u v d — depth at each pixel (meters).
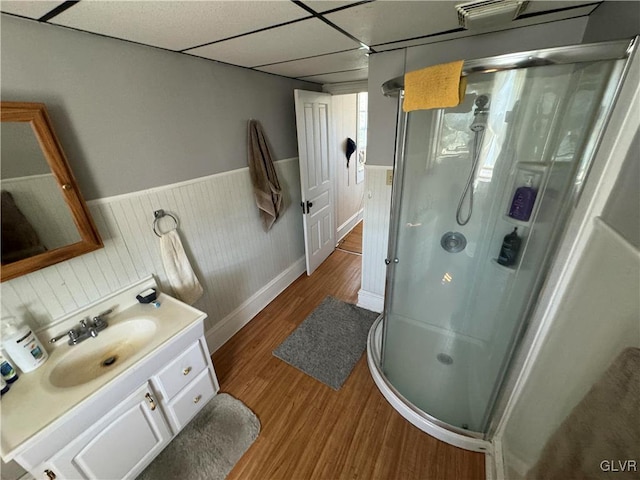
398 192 1.67
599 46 0.81
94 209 1.36
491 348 1.59
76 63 1.21
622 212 0.74
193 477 1.40
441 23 1.27
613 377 0.60
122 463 1.26
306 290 3.02
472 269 1.70
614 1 1.00
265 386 1.89
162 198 1.66
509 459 1.23
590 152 0.95
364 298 2.66
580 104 1.02
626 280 0.66
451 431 1.49
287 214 2.90
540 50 0.91
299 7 1.03
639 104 0.73
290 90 2.60
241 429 1.61
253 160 2.24
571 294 0.95
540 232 1.27
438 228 1.75
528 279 1.33
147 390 1.30
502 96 1.31
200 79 1.76
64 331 1.31
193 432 1.60
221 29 1.22
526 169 1.34
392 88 1.36
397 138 1.54
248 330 2.45
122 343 1.43
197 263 1.98
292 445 1.53
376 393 1.81
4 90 1.04
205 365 1.63
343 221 4.31
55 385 1.15
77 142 1.26
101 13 1.01
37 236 1.15
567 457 0.71
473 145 1.49
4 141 1.02
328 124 3.09
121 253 1.50
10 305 1.14
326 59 1.86
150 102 1.51
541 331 1.11
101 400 1.10
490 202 1.54
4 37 1.01
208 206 1.98
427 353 1.86
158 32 1.23
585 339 0.82
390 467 1.41
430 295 1.89
